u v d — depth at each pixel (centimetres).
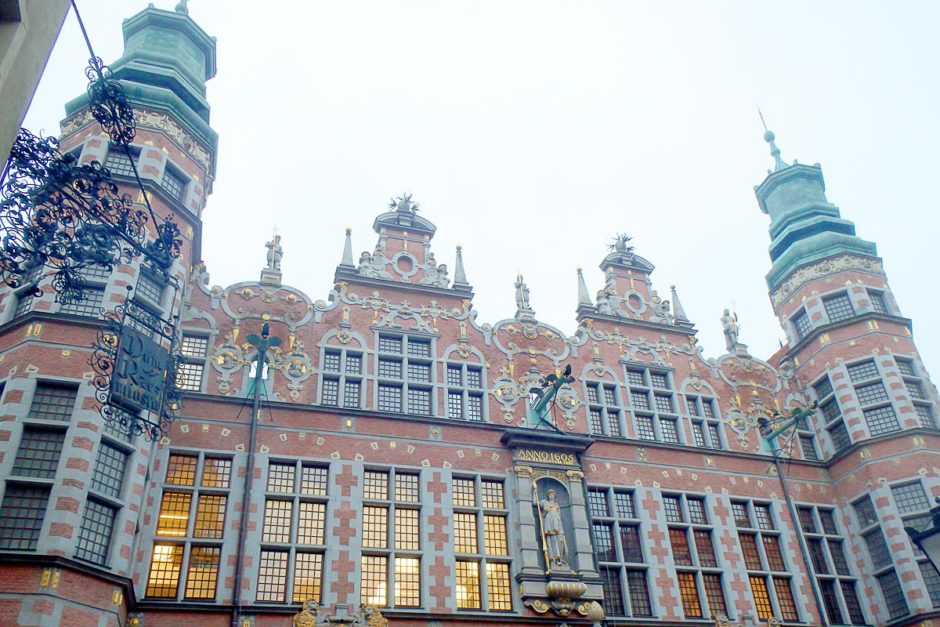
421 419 2686
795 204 3972
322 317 2806
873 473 3088
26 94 1060
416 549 2464
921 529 2934
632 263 3541
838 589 2956
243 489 2361
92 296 2233
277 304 2767
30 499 1875
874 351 3328
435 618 2339
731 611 2742
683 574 2798
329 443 2542
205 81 3350
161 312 2384
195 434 2405
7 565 1744
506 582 2520
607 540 2752
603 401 3056
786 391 3438
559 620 2458
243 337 2650
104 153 2570
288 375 2638
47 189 1502
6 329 2119
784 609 2847
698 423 3194
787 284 3719
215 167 3016
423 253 3141
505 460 2736
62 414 2012
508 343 3039
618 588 2666
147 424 1980
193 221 2673
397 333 2884
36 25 1089
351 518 2425
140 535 2184
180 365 2519
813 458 3316
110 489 2027
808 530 3097
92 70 1548
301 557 2339
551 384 2936
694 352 3353
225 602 2164
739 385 3353
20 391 1978
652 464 2959
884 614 2931
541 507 2633
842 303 3553
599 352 3180
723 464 3084
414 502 2538
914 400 3244
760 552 2931
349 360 2778
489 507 2631
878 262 3672
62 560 1778
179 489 2303
